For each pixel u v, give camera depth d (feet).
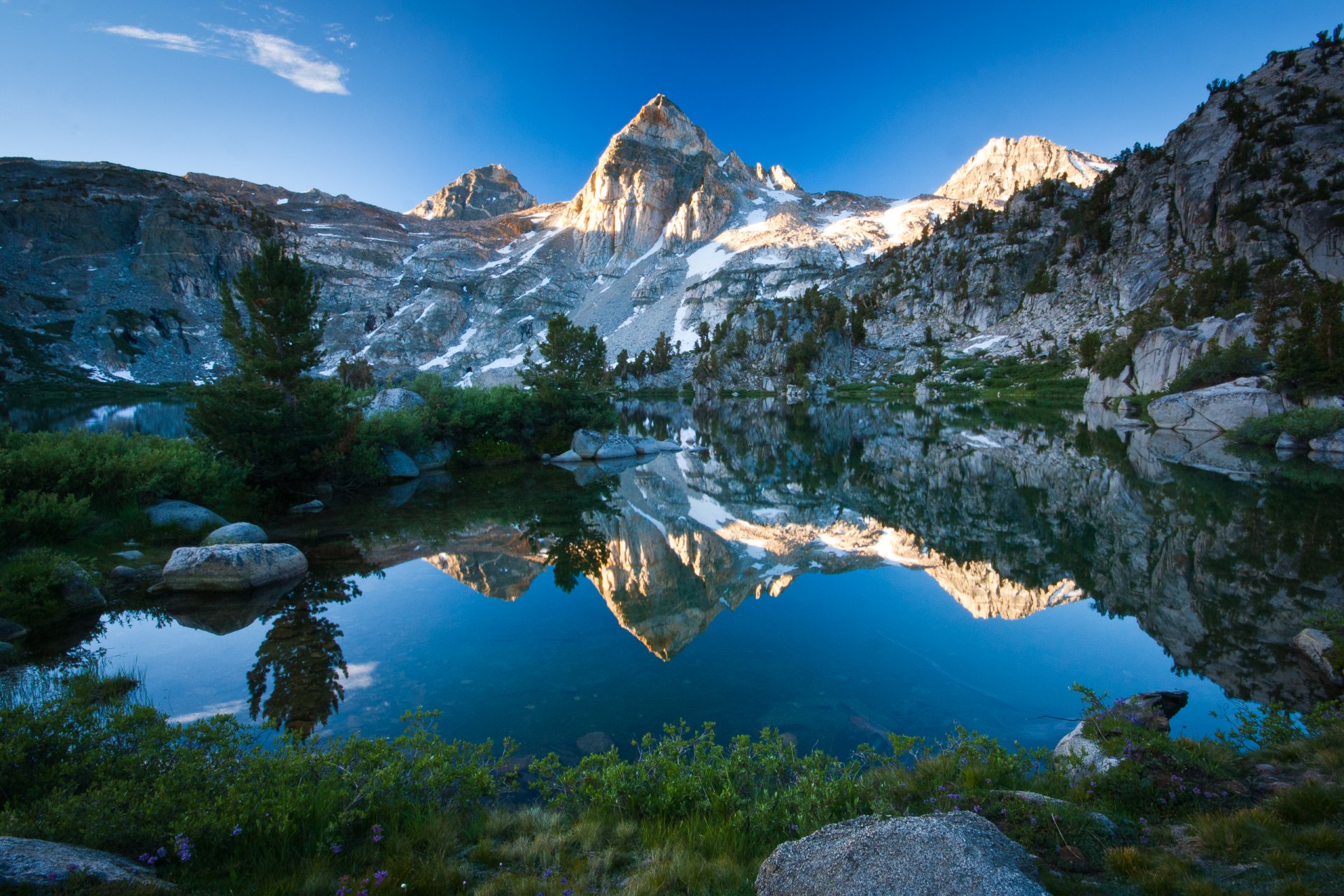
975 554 54.75
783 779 20.81
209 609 40.93
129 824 15.60
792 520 69.67
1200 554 51.39
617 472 108.06
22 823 14.98
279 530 64.08
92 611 40.16
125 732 20.29
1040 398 301.63
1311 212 294.05
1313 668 30.71
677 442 160.25
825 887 11.90
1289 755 19.77
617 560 53.78
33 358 437.17
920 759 22.21
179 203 643.04
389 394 110.01
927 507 75.66
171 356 511.40
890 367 441.27
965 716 27.04
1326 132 325.62
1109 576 47.01
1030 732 25.57
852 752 24.12
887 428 190.49
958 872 11.03
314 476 81.76
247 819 16.98
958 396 340.59
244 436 70.49
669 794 19.31
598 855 16.88
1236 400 151.74
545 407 129.49
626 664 32.83
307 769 19.74
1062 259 433.48
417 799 19.60
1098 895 12.63
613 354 645.10
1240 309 233.14
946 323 469.98
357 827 18.13
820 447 145.79
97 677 30.73
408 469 99.14
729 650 34.55
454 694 29.32
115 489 55.77
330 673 31.71
